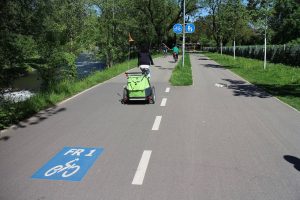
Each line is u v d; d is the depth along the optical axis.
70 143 7.41
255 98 13.27
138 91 11.80
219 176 5.55
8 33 11.32
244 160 6.29
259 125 8.97
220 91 15.09
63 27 20.59
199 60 41.47
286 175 5.59
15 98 13.14
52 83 18.19
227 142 7.43
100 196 4.87
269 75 21.30
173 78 18.88
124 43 34.16
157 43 65.88
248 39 74.44
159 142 7.44
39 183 5.33
